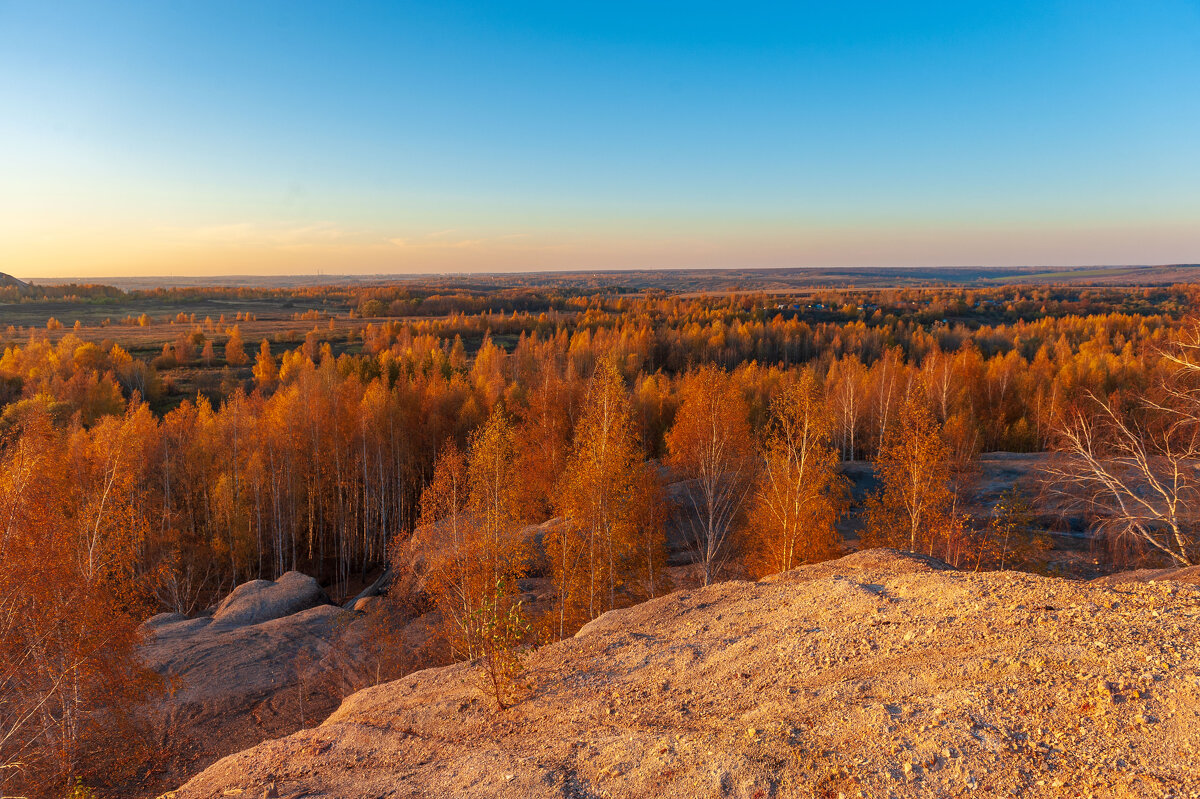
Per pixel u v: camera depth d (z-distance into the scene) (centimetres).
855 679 843
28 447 1858
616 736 857
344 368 6938
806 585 1338
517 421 5341
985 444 5819
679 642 1205
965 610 972
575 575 2241
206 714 2155
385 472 4781
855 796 585
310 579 3256
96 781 1819
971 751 605
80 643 1703
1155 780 513
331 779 952
